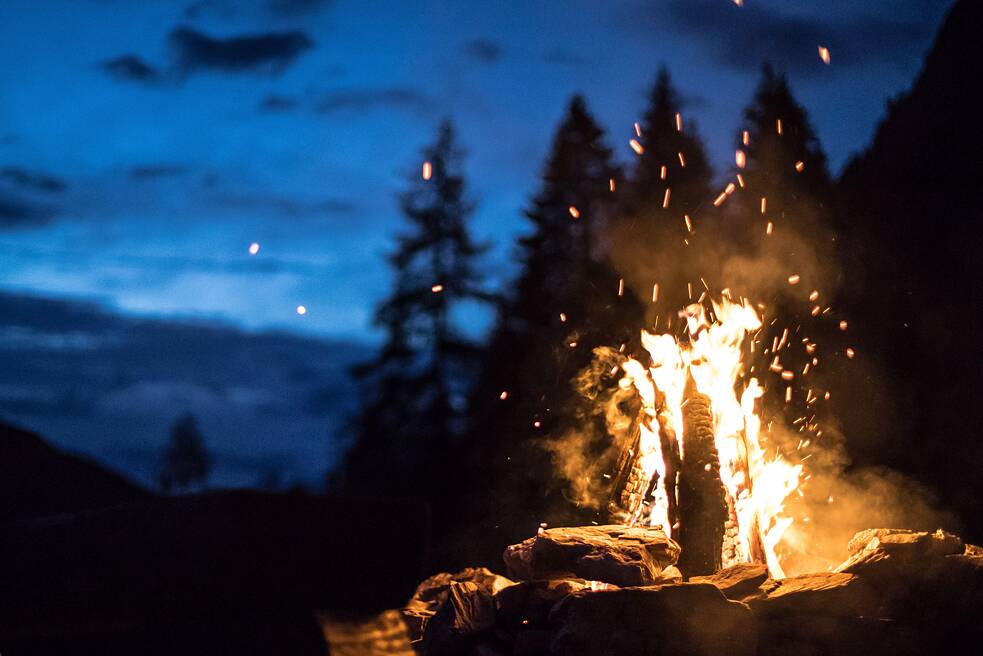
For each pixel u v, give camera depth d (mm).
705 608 3941
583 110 22750
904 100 12195
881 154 12141
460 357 25797
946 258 10531
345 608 2701
